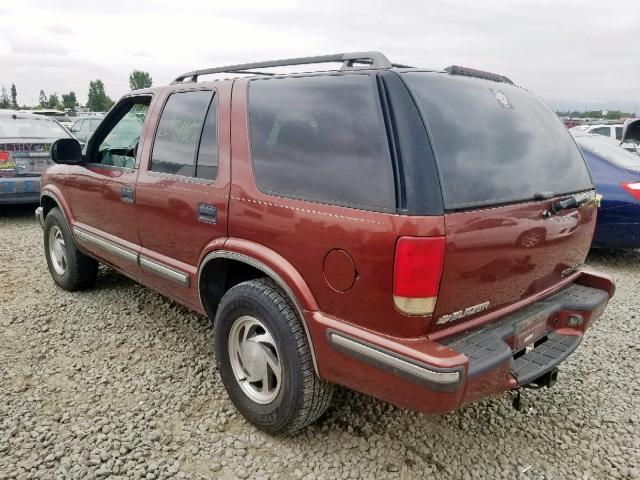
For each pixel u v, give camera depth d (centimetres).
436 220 209
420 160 215
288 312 259
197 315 438
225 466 266
